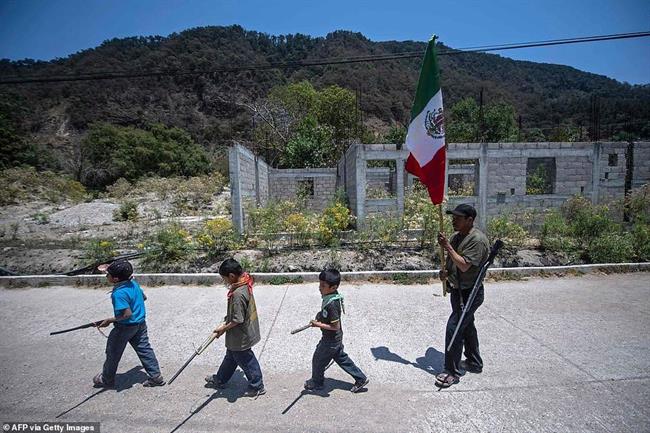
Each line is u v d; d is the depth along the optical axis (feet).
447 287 12.09
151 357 11.57
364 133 97.86
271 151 90.33
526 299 19.93
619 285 22.43
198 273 24.95
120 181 89.35
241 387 11.53
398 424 9.48
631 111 111.55
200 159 136.46
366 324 16.75
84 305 19.99
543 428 9.29
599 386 11.33
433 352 13.93
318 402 10.58
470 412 10.02
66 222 50.03
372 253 27.61
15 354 14.08
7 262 28.27
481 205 34.14
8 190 66.44
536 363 12.86
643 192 34.17
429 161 12.63
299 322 17.04
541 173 46.34
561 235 29.22
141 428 9.44
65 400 10.81
